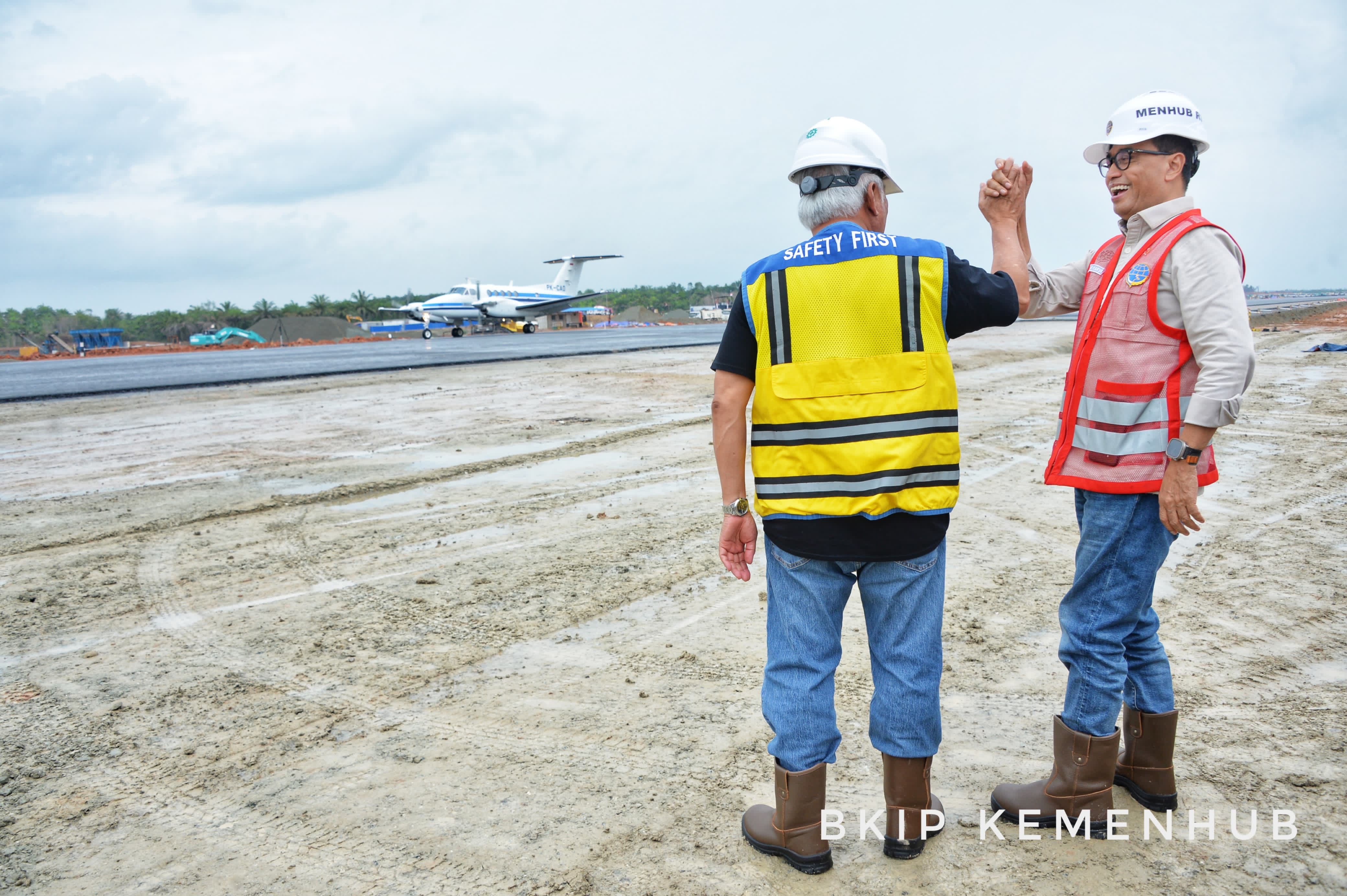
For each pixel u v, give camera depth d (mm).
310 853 2020
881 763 2383
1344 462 6211
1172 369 1839
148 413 11453
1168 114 1869
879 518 1741
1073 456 1984
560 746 2502
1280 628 3195
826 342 1729
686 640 3297
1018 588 3748
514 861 1955
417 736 2602
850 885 1841
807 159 1810
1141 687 2062
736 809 2154
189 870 1971
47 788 2363
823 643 1864
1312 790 2139
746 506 1886
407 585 4074
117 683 3057
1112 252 1985
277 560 4539
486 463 7156
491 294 61344
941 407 1736
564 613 3621
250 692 2955
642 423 9344
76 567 4484
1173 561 4039
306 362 23656
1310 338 20375
